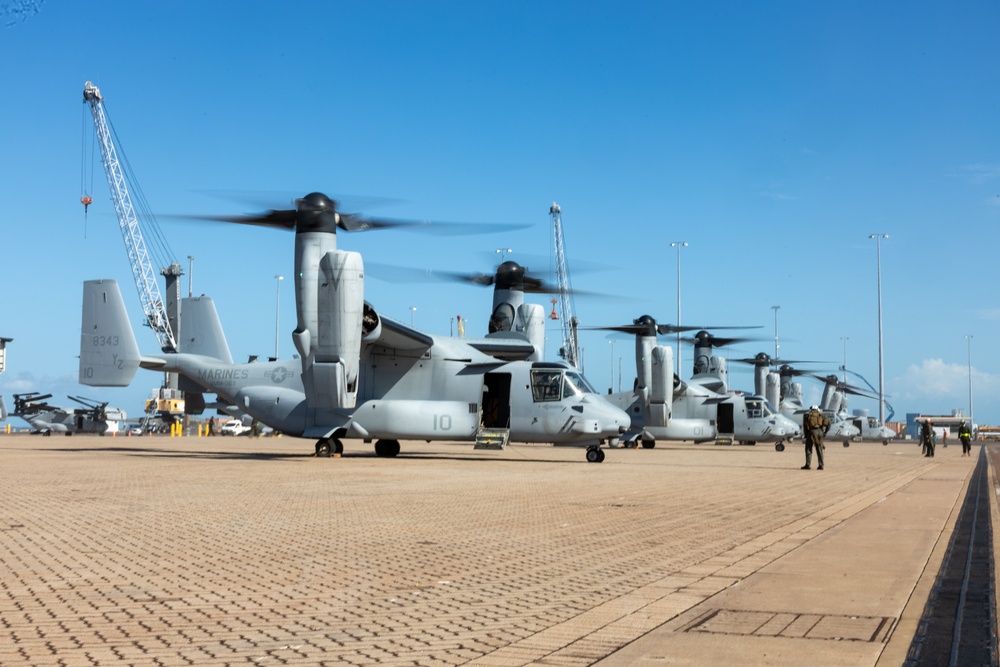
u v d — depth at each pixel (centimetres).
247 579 835
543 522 1293
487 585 817
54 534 1113
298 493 1711
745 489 1964
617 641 614
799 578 852
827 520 1349
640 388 4472
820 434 2891
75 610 699
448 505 1514
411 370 3300
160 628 643
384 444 3453
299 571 877
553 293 4109
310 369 2944
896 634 631
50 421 8694
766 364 7462
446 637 625
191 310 3688
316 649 590
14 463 2694
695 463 3306
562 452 4259
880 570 896
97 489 1755
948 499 1748
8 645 591
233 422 9438
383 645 602
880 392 9331
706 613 701
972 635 627
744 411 5484
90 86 8781
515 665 555
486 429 3238
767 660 563
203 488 1800
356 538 1106
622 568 910
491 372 3266
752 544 1081
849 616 688
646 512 1444
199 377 3525
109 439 6400
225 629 643
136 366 3491
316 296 2945
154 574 854
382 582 828
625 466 2959
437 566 915
